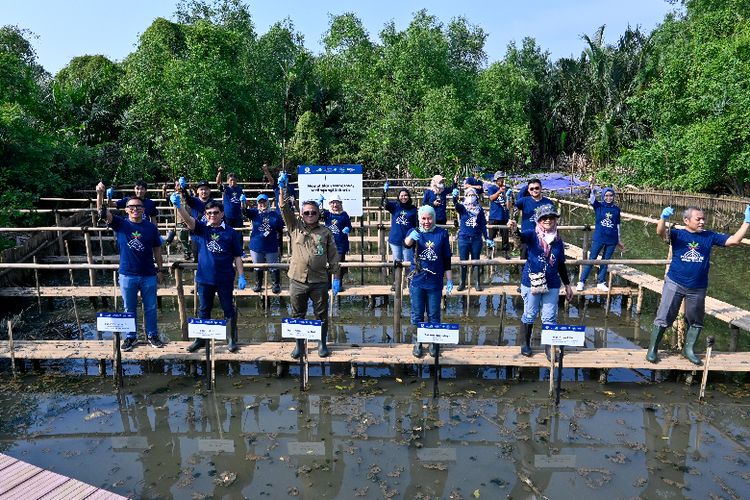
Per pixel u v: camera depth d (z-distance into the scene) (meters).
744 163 17.83
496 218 11.28
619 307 9.56
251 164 25.00
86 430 5.46
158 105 20.70
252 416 5.74
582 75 34.94
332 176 9.58
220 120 21.03
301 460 4.97
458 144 24.52
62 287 9.41
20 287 9.41
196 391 6.29
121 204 9.48
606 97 33.28
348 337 8.23
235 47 23.95
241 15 28.66
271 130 27.16
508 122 31.16
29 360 7.05
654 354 6.33
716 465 4.90
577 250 11.67
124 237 6.30
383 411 5.84
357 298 10.11
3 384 6.43
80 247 14.21
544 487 4.58
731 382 6.52
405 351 6.63
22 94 19.56
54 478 4.20
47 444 5.21
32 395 6.18
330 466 4.88
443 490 4.55
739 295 10.00
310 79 33.31
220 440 5.29
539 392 6.27
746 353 6.55
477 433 5.41
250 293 9.03
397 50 29.42
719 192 20.94
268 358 6.46
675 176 20.70
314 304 6.21
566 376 6.68
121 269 6.38
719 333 8.13
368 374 6.73
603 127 31.22
